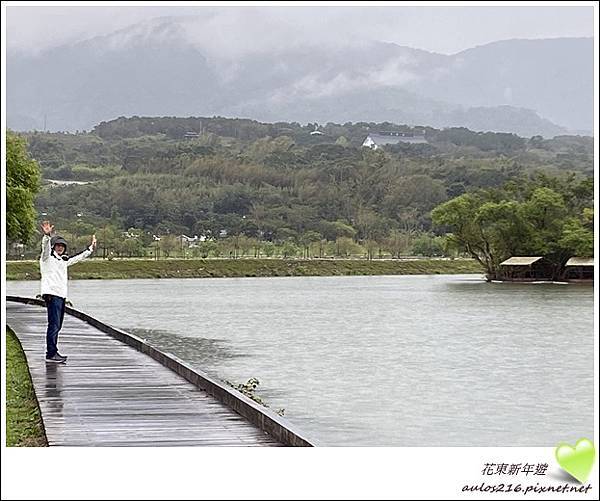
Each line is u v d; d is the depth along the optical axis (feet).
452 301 192.85
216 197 424.46
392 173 466.29
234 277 335.26
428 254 403.75
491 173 461.37
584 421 60.13
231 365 88.33
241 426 38.32
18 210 117.39
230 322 137.90
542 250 292.40
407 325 135.74
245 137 574.15
